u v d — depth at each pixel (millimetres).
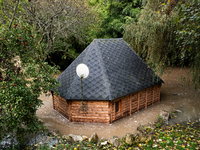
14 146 6824
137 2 18734
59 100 10062
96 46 10047
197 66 7727
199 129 7828
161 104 11117
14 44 5633
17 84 5699
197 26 5930
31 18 10906
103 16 17578
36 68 5992
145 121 9172
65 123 9234
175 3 9711
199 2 6074
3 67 5855
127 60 10320
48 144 6926
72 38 17453
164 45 8969
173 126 8266
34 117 6637
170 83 14789
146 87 9828
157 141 6934
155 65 9469
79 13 12695
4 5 8508
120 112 9391
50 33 12148
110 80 8844
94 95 8406
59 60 20625
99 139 7715
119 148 6668
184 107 10578
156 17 9281
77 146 6855
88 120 9094
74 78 9320
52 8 11195
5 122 5691
